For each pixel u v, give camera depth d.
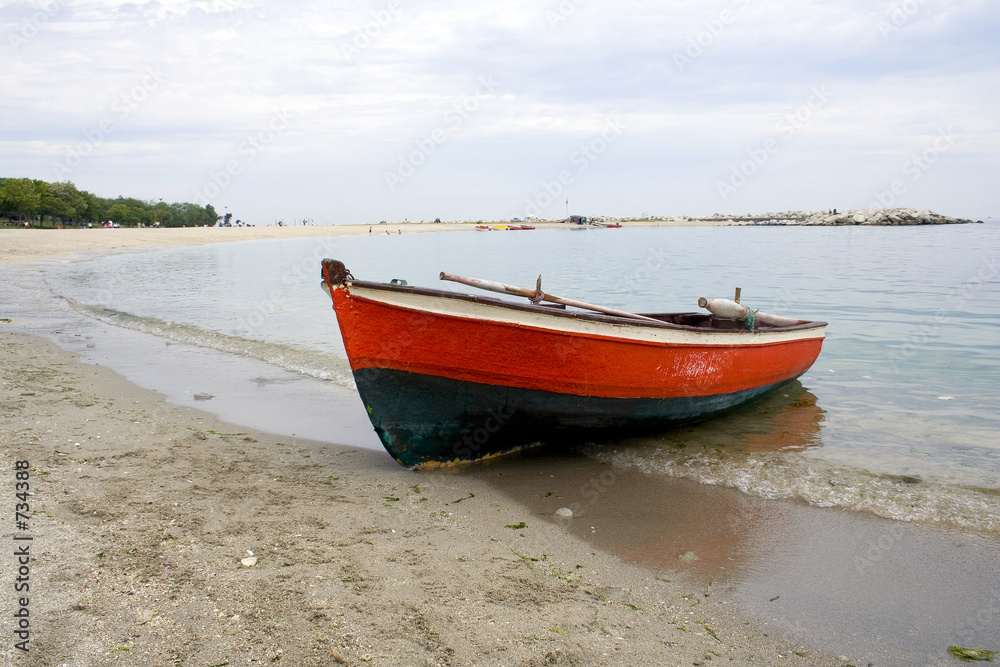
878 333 13.84
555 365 6.31
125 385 9.09
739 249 42.44
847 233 68.38
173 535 4.40
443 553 4.48
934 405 8.75
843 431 7.68
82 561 3.95
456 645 3.39
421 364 5.95
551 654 3.38
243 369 10.47
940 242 47.75
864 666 3.50
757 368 8.41
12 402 7.65
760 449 7.04
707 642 3.65
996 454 6.84
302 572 4.01
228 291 20.83
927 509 5.47
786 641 3.70
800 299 18.92
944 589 4.27
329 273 5.55
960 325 14.55
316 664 3.14
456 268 29.38
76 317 15.56
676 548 4.78
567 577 4.29
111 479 5.38
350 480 5.89
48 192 65.00
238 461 6.17
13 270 27.06
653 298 19.67
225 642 3.26
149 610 3.49
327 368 10.54
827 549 4.80
